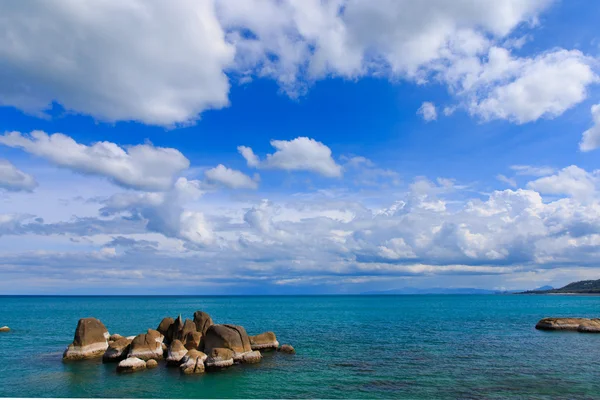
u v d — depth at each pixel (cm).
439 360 3897
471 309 13700
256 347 4203
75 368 3431
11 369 3419
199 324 4316
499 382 3094
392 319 9069
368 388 2941
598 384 3033
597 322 6303
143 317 9669
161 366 3450
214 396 2747
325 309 14325
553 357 4059
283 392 2841
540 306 15588
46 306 16550
